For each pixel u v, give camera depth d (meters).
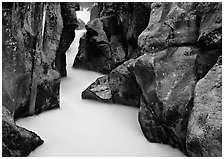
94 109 7.68
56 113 7.30
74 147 5.83
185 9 6.30
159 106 5.73
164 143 5.91
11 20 5.96
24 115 6.91
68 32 10.25
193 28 6.09
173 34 6.23
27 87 6.70
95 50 11.32
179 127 5.44
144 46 6.59
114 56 10.62
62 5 9.85
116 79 7.99
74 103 8.08
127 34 9.86
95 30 11.09
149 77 6.05
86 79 10.59
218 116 4.70
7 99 5.98
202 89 5.15
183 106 5.44
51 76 7.41
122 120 7.01
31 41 6.76
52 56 8.19
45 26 7.93
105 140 6.10
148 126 6.05
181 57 5.91
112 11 11.04
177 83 5.70
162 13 6.69
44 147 5.77
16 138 5.23
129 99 7.74
